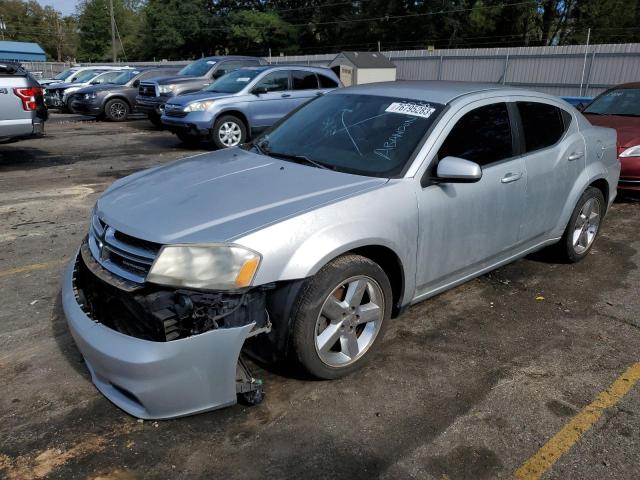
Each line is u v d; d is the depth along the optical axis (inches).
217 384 102.7
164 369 98.2
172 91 551.2
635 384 126.8
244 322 104.7
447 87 161.0
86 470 97.7
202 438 105.7
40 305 160.6
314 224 111.7
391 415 113.7
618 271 195.9
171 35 2209.6
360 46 1936.5
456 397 120.3
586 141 187.5
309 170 135.3
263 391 119.8
